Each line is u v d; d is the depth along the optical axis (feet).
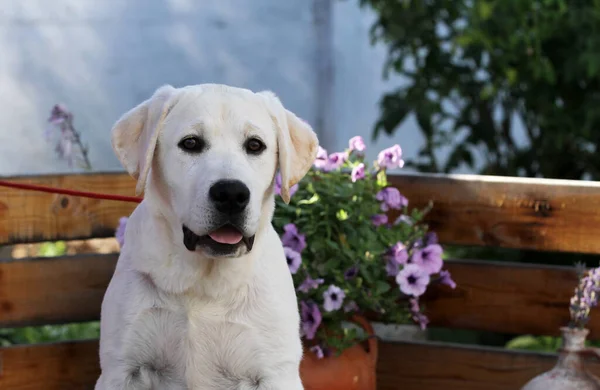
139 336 11.72
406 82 31.01
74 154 19.99
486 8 19.84
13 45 28.53
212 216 10.68
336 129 31.30
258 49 30.55
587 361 15.29
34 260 15.17
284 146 11.59
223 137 11.09
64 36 28.91
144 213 11.97
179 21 29.78
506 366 15.62
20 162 28.73
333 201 14.69
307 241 14.64
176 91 11.44
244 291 11.78
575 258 20.40
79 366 15.51
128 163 11.43
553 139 21.54
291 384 11.97
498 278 15.67
